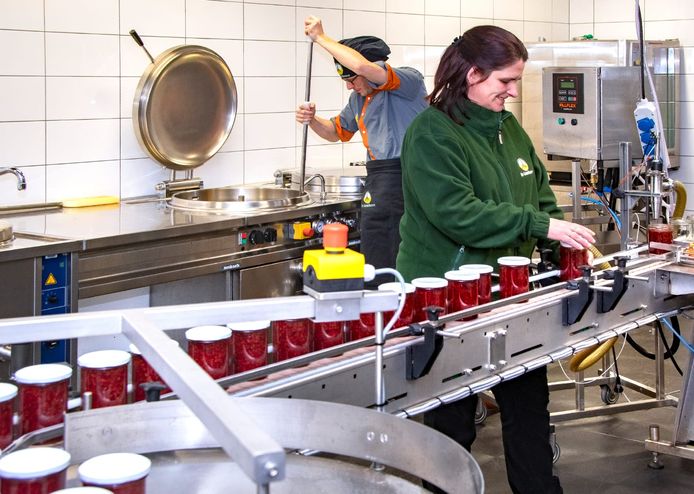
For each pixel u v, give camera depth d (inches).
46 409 55.9
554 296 88.5
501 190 100.3
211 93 160.9
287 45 180.9
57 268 119.1
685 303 109.3
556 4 245.9
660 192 115.5
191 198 159.9
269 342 76.0
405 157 98.4
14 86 141.4
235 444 33.4
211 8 167.0
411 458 51.3
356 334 74.0
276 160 182.1
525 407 97.7
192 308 53.1
